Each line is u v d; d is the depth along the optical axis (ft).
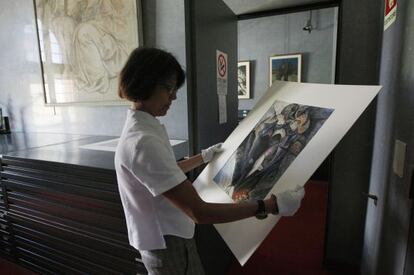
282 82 3.73
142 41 5.79
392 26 3.51
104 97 6.42
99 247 4.28
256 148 3.15
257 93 14.78
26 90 7.70
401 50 3.04
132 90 2.39
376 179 4.10
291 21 13.39
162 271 2.81
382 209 3.65
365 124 4.78
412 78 2.61
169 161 2.31
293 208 2.27
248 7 6.42
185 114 5.77
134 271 4.04
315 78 13.41
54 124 7.49
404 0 2.99
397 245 2.89
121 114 6.48
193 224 2.94
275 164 2.73
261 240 2.37
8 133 7.67
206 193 3.22
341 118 2.45
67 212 4.41
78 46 6.48
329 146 2.33
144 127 2.43
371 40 4.54
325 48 12.95
